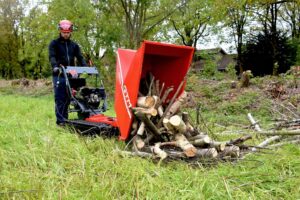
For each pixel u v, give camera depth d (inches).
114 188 165.8
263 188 167.5
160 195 159.2
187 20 753.6
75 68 284.7
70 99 282.4
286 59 1014.4
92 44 603.2
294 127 268.7
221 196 160.1
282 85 468.4
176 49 226.7
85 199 156.7
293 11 1291.8
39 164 196.2
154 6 626.5
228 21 934.4
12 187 167.2
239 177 178.5
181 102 230.7
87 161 198.1
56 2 601.6
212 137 252.4
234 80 586.2
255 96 446.3
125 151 215.0
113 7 609.6
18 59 1531.7
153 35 652.1
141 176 180.1
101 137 239.1
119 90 234.4
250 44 1061.1
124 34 601.9
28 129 267.0
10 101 478.3
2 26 1565.0
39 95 712.4
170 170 191.8
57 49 304.3
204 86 530.0
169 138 223.0
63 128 275.9
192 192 159.2
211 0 698.2
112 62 611.2
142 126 219.8
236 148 207.8
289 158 199.9
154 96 221.0
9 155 208.2
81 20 584.7
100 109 281.0
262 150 222.8
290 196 160.9
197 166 198.5
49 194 159.2
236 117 373.1
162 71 244.4
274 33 1035.3
